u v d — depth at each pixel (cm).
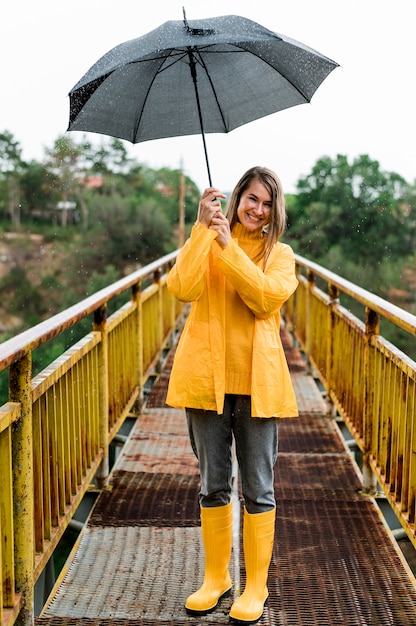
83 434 361
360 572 318
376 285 4238
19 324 4875
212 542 286
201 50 256
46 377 283
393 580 312
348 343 473
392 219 4372
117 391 458
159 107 272
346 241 4388
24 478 249
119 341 469
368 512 379
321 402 605
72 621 281
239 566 322
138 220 5272
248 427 271
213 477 279
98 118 262
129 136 272
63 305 4997
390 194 4391
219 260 254
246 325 269
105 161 5447
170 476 430
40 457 278
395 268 4300
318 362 646
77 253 5172
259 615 278
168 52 255
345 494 404
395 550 337
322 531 357
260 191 267
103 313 397
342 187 4441
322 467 448
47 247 5234
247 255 274
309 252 4459
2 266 5150
